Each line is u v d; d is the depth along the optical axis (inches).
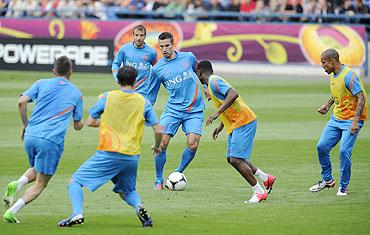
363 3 4040.4
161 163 1473.9
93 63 3718.0
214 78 1355.8
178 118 1528.1
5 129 2127.2
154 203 1350.9
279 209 1307.8
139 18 4037.9
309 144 1979.6
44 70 3742.6
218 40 3764.8
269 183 1395.2
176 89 1529.3
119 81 1155.9
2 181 1499.8
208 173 1626.5
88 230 1141.1
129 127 1143.0
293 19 3986.2
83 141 1972.2
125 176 1152.8
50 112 1172.5
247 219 1230.9
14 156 1752.0
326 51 1417.3
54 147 1167.0
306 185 1517.0
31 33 3850.9
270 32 3740.2
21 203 1171.3
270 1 4010.8
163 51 1537.9
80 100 1196.5
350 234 1141.1
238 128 1360.7
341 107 1425.9
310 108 2662.4
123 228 1159.0
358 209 1312.7
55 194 1395.2
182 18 3905.0
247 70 3762.3
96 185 1135.6
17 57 3772.1
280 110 2608.3
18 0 4126.5
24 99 1173.7
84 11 3956.7
